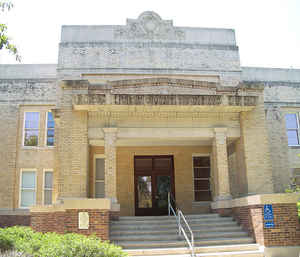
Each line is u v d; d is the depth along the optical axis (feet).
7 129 67.00
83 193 48.80
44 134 67.62
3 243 32.07
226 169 51.72
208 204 64.08
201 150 66.08
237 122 54.13
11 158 65.92
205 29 66.59
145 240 42.52
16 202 64.64
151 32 65.10
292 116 73.26
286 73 74.08
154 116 52.60
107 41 64.03
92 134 51.06
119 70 62.80
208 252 39.88
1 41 40.60
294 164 69.77
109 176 49.32
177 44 65.05
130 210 62.69
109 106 49.19
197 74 63.98
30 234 36.73
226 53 65.82
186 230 45.24
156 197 65.26
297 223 41.16
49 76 69.21
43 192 65.57
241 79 64.85
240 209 46.85
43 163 66.54
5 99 68.13
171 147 65.82
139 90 52.85
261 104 54.29
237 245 40.96
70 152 49.85
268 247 39.99
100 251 29.17
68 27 64.39
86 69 62.54
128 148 65.00
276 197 41.55
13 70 69.36
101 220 41.04
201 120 53.26
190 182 64.85
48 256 28.55
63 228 44.29
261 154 52.54
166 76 63.46
